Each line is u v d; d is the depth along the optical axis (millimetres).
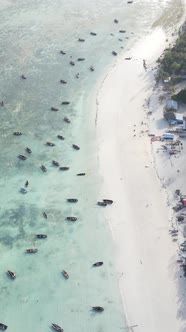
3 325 87500
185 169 115312
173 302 90000
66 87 149250
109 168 118500
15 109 140750
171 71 147125
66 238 103188
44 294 92875
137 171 116625
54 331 86938
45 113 138625
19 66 160000
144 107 136375
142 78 149250
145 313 89000
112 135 128375
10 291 93500
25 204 111312
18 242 102875
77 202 110812
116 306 90500
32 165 121312
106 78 151750
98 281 94812
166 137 124062
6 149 126375
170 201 108375
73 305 90938
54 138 129375
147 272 95500
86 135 129500
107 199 110688
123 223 105375
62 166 120250
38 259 99188
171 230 102250
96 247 101125
